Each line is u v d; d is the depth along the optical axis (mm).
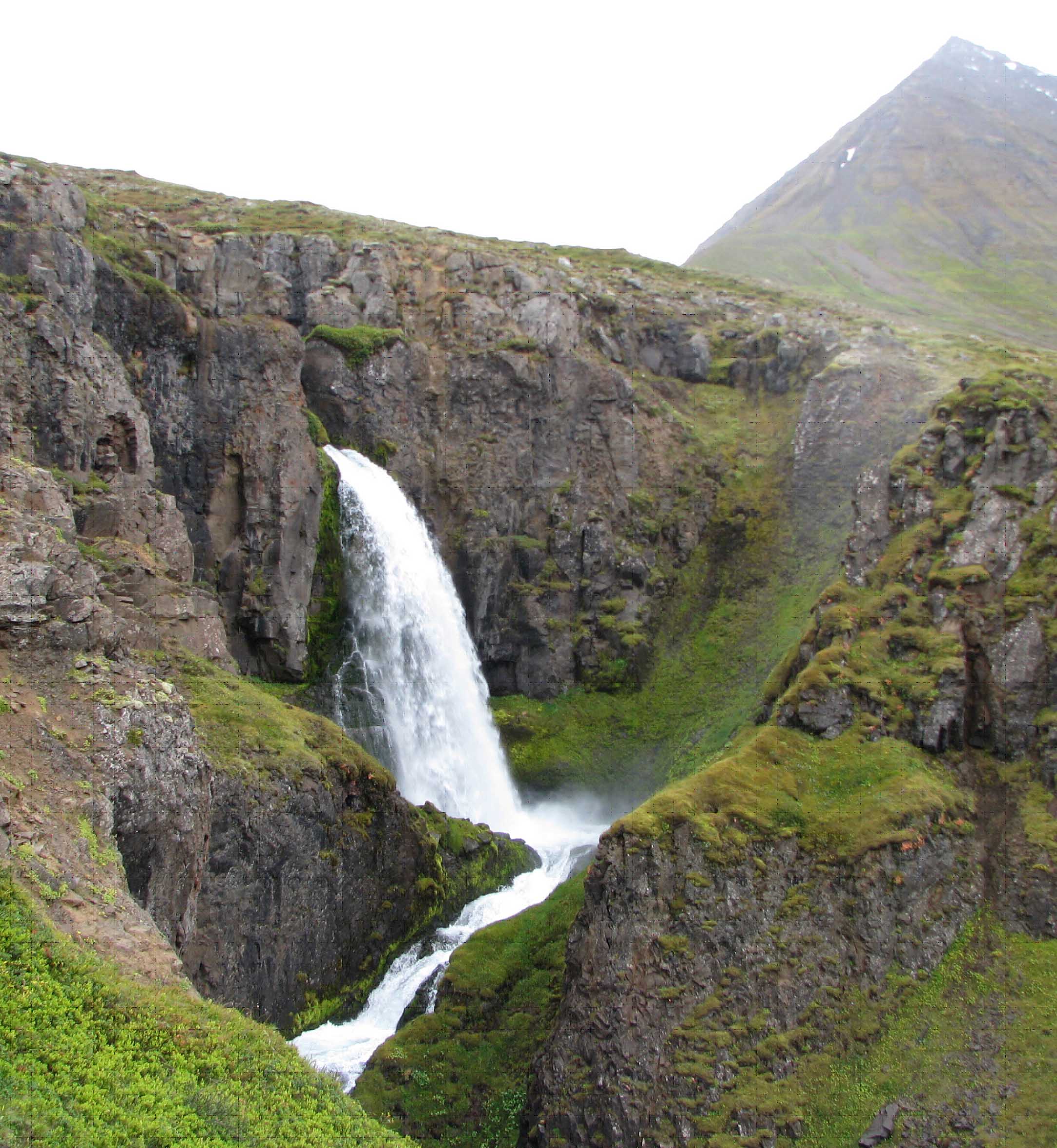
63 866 24703
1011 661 44000
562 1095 34375
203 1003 23859
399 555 67125
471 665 70625
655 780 63406
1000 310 139625
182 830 29938
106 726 28797
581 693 71812
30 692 28266
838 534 74062
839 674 44812
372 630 63281
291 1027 38312
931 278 157000
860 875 38062
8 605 29016
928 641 45469
